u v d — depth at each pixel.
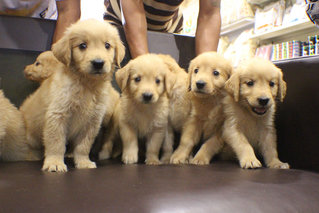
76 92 1.48
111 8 2.79
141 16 2.09
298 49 3.54
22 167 1.42
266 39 4.23
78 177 1.15
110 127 1.96
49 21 2.14
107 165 1.56
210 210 0.81
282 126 1.66
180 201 0.84
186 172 1.29
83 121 1.55
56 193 0.89
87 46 1.47
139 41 2.09
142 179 1.11
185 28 5.18
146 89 1.70
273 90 1.63
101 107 1.59
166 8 2.53
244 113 1.71
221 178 1.16
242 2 4.26
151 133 1.83
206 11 2.32
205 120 1.90
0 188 0.95
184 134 1.87
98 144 2.04
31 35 2.08
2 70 2.00
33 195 0.87
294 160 1.56
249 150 1.61
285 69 1.65
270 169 1.44
